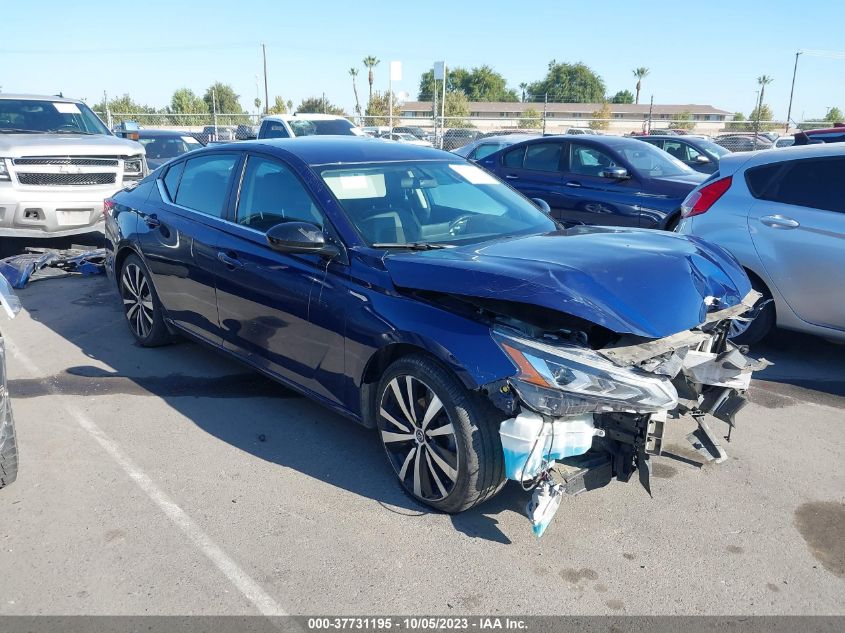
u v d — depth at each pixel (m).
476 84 104.19
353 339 3.46
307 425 4.25
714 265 3.48
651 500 3.46
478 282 2.96
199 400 4.60
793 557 3.03
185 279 4.76
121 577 2.85
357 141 4.59
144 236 5.16
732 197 5.46
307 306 3.71
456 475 3.09
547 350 2.83
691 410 3.35
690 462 3.78
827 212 4.97
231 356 4.53
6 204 8.06
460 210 4.12
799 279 5.08
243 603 2.71
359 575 2.87
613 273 3.02
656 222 7.88
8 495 3.45
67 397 4.64
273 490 3.51
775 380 5.05
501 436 2.86
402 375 3.28
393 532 3.16
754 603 2.74
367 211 3.81
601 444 3.08
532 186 9.00
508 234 3.97
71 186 8.38
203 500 3.41
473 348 2.93
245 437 4.09
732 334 5.49
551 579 2.86
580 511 3.36
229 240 4.32
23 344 5.73
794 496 3.51
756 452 3.96
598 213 8.37
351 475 3.66
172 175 5.22
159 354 5.48
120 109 39.34
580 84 106.81
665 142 14.08
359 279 3.46
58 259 8.15
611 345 2.95
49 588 2.78
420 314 3.16
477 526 3.21
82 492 3.48
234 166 4.54
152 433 4.12
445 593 2.77
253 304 4.13
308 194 3.89
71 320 6.38
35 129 9.17
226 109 71.56
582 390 2.76
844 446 4.04
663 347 2.95
